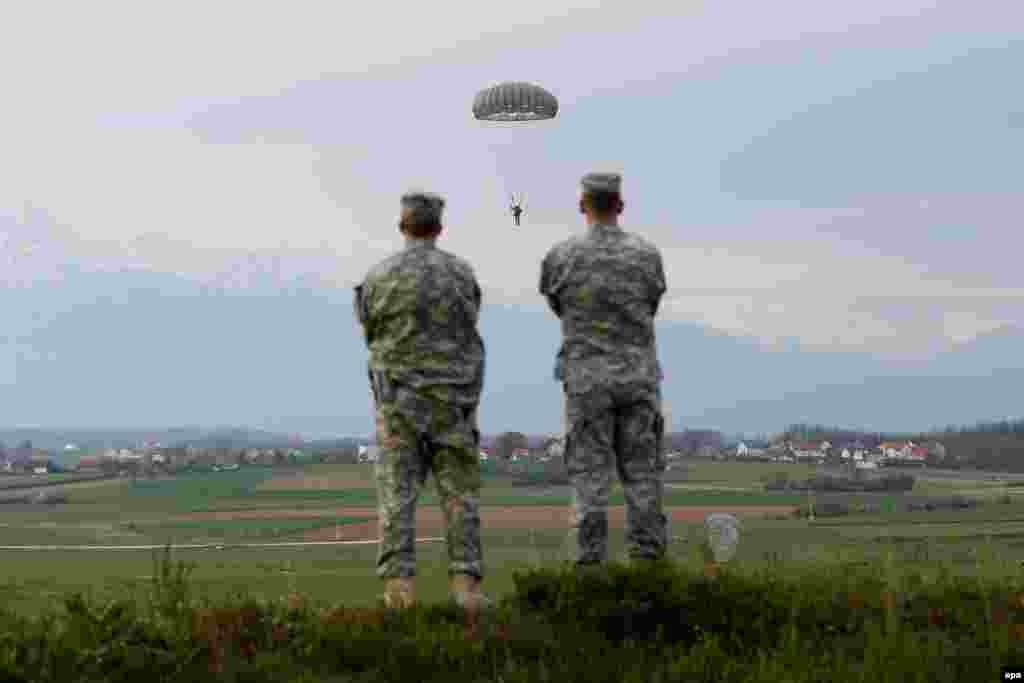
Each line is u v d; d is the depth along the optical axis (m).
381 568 10.98
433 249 11.29
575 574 10.91
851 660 9.84
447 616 10.45
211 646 9.47
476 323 11.34
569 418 11.51
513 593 11.30
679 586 10.73
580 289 11.51
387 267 11.13
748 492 127.31
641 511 11.54
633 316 11.55
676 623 10.62
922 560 12.81
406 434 11.02
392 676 9.52
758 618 10.56
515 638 9.99
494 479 138.75
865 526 57.06
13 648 8.91
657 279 11.72
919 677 9.28
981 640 10.20
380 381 11.09
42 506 169.75
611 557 11.72
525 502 117.25
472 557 11.06
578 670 9.60
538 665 9.66
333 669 9.57
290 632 9.97
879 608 10.91
